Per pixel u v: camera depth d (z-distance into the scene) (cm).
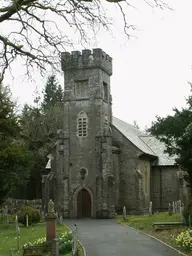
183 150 3030
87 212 4769
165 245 2159
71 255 1903
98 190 4703
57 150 5019
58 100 7938
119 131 5175
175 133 3216
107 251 1995
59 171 4928
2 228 3631
